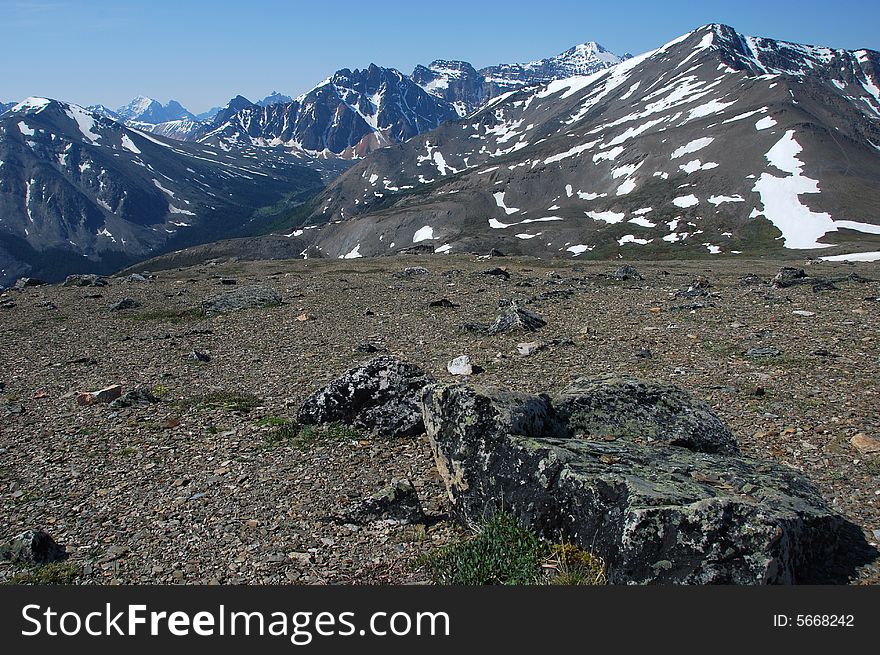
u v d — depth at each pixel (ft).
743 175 643.45
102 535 35.91
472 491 34.86
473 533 34.27
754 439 45.98
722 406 53.01
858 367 61.21
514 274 166.09
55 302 130.93
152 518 37.60
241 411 56.08
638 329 85.81
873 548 31.65
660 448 36.42
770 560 26.02
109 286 158.40
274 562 32.81
